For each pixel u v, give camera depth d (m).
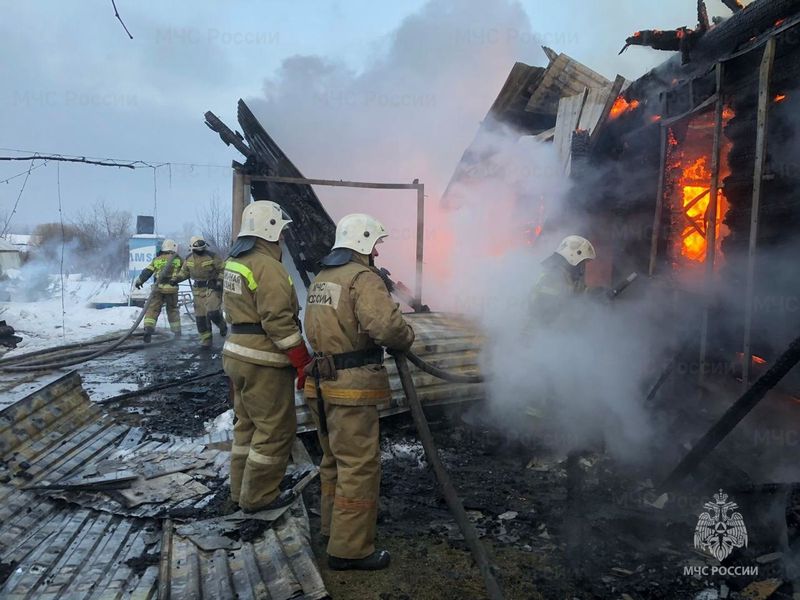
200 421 5.08
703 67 4.78
